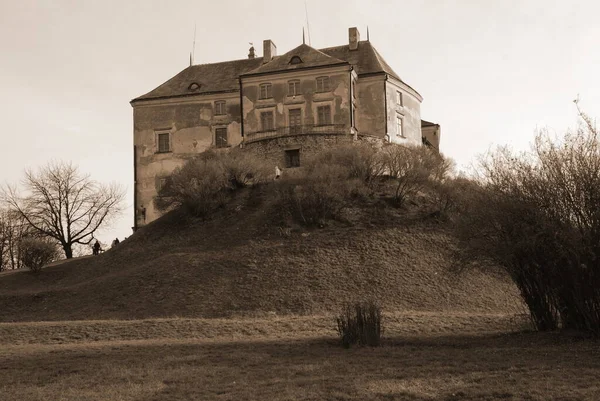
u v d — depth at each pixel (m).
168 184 55.12
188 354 20.09
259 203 50.97
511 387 13.11
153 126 65.81
